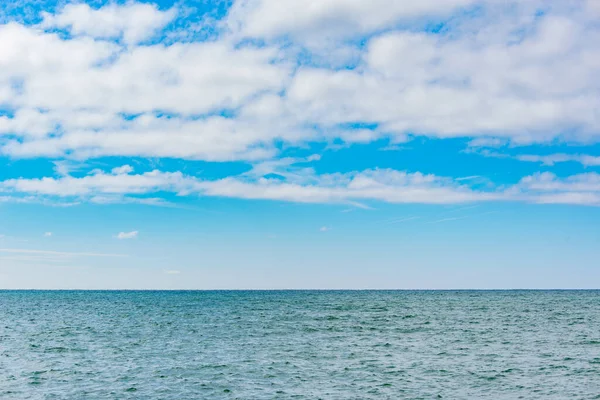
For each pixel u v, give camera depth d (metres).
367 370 38.00
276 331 65.50
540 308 121.44
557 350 48.12
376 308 121.62
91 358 43.31
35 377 35.41
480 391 31.56
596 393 31.09
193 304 149.62
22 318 91.38
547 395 30.64
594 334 61.78
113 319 87.75
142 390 31.69
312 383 33.69
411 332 64.31
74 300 194.62
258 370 37.91
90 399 29.48
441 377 35.56
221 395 30.55
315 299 193.75
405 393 31.09
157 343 53.25
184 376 35.75
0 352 46.81
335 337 58.72
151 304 152.00
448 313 101.69
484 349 48.78
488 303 151.25
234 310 114.38
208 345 51.62
